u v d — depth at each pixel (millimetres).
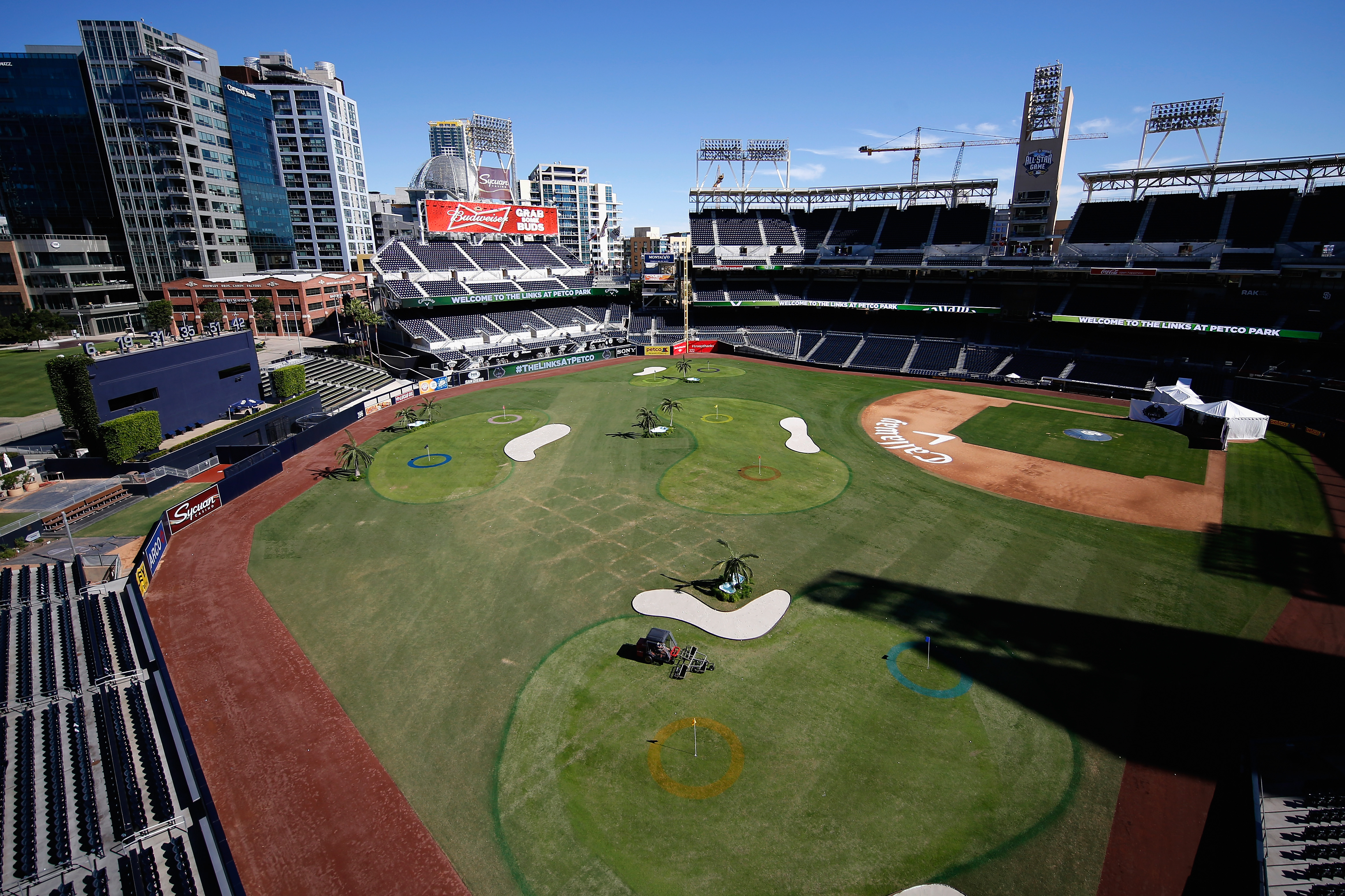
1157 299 78125
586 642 27594
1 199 111188
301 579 33125
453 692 24734
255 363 60656
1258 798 18734
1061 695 24062
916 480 46250
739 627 28531
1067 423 60750
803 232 107562
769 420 61906
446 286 92000
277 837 18844
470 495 43969
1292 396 62781
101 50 105938
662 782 20484
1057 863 17594
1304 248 69000
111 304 105562
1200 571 32844
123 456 44406
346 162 163875
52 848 17531
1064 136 82688
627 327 106125
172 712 21766
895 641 27422
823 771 20828
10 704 23297
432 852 18328
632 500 42688
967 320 92750
